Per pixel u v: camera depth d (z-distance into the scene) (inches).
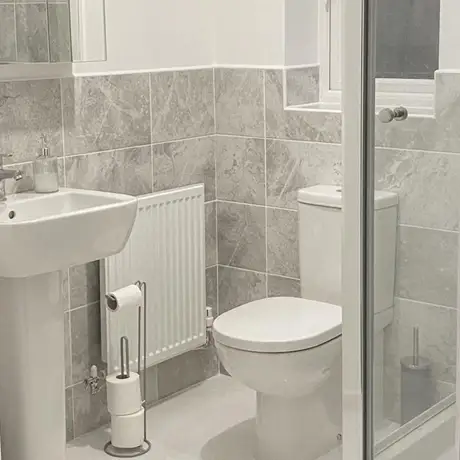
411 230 57.5
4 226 92.6
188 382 139.9
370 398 61.6
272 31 127.7
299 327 109.5
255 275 136.9
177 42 129.3
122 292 113.0
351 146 59.6
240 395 137.4
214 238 139.9
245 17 130.3
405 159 57.1
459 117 54.4
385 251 59.1
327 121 124.2
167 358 130.0
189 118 132.6
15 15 105.2
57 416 107.8
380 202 58.8
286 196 130.6
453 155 55.0
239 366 107.6
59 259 98.2
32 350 103.5
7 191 109.2
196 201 131.2
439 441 57.6
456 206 55.3
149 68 126.0
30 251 94.6
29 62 107.2
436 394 57.6
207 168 136.9
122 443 118.3
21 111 110.2
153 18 125.6
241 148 134.4
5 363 104.2
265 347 104.7
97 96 119.3
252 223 135.5
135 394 118.7
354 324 61.4
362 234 60.1
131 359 124.6
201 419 129.1
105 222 102.0
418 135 56.3
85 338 122.1
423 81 55.7
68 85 115.5
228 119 135.0
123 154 123.9
